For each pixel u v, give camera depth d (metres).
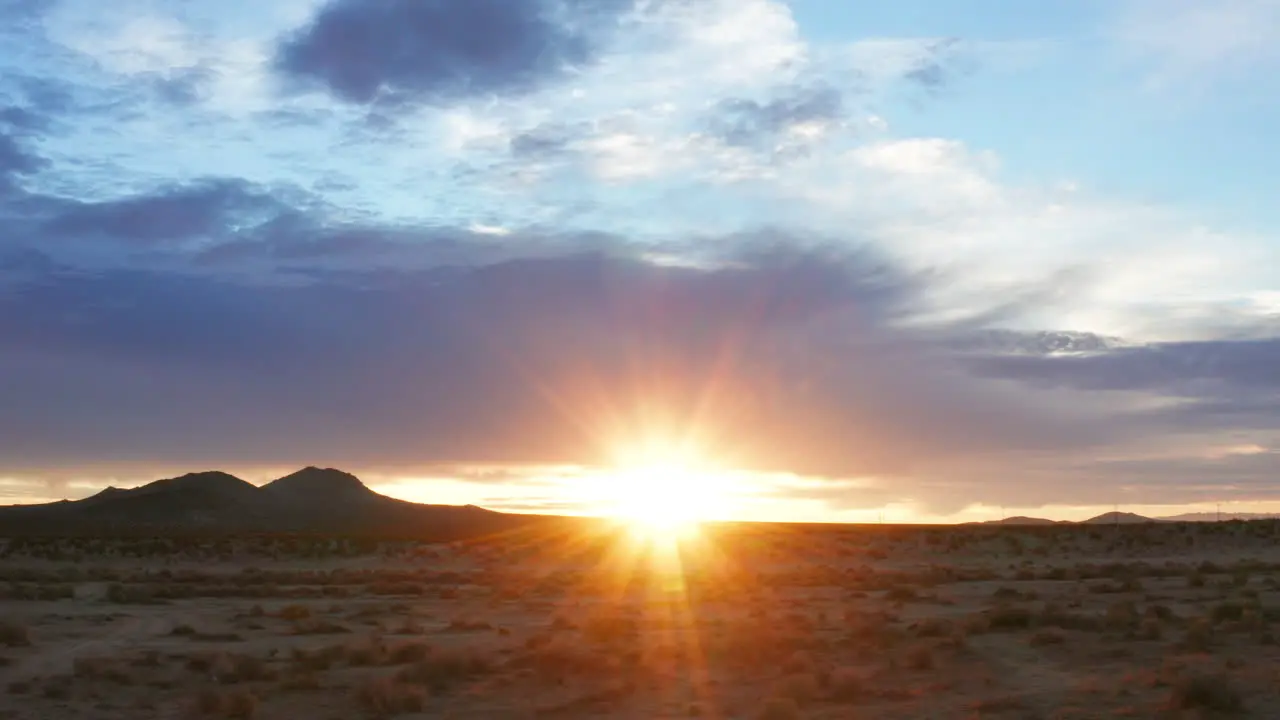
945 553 91.25
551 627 36.44
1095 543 94.44
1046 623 32.75
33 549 89.31
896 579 59.41
